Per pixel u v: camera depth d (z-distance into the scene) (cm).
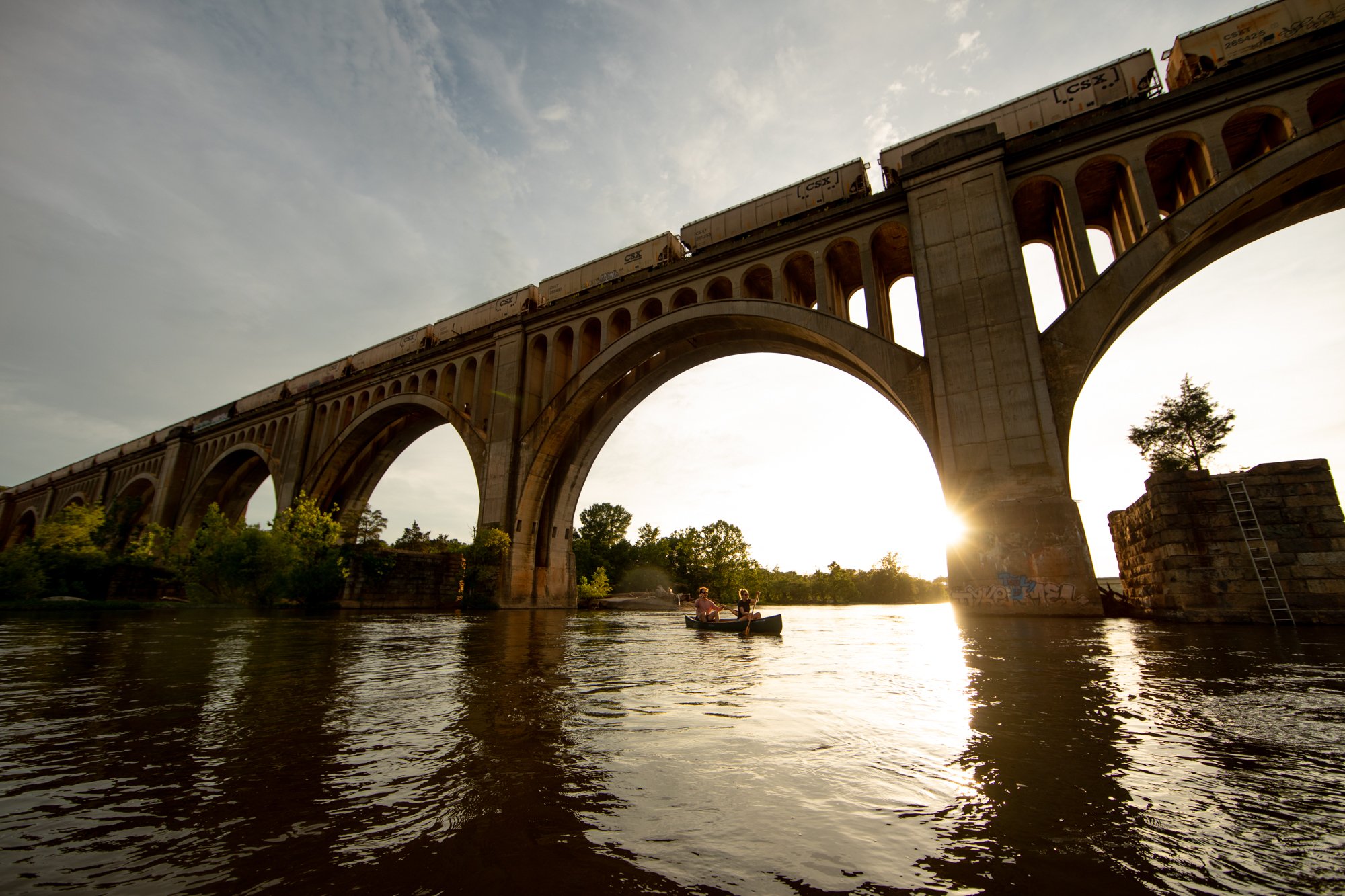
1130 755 343
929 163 2248
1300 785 292
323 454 4050
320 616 2078
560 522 3444
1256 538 1312
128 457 5556
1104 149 2069
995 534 1862
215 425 4912
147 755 352
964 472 1953
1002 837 235
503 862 215
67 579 2809
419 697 546
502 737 394
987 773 314
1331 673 638
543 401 3319
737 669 747
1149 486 1466
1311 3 1931
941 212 2194
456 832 242
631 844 230
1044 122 2255
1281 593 1272
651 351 3052
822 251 2519
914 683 616
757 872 207
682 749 364
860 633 1443
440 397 3709
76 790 291
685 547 7162
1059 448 1859
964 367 2030
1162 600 1467
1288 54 1847
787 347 2883
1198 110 1947
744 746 370
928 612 3372
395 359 3956
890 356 2233
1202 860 214
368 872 207
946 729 409
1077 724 421
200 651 910
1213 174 1894
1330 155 1770
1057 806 266
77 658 811
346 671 715
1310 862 212
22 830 242
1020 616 1745
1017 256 2033
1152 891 191
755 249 2700
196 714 468
